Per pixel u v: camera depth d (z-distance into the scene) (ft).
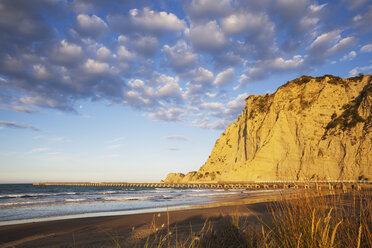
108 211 59.16
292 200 11.12
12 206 69.26
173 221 38.50
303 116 216.74
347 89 219.41
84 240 27.12
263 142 230.27
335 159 185.88
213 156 321.11
